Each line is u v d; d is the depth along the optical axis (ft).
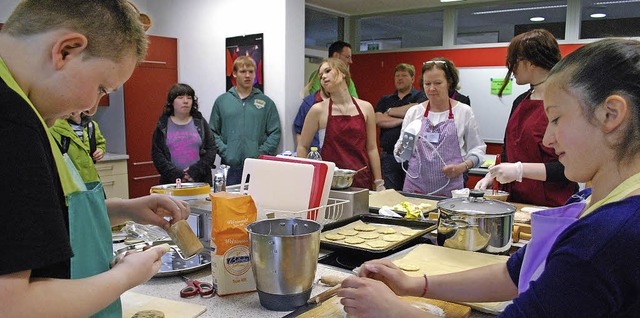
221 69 14.99
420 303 3.62
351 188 6.24
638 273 1.97
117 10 2.36
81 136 10.68
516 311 2.23
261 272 3.53
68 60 2.23
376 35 21.04
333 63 9.52
